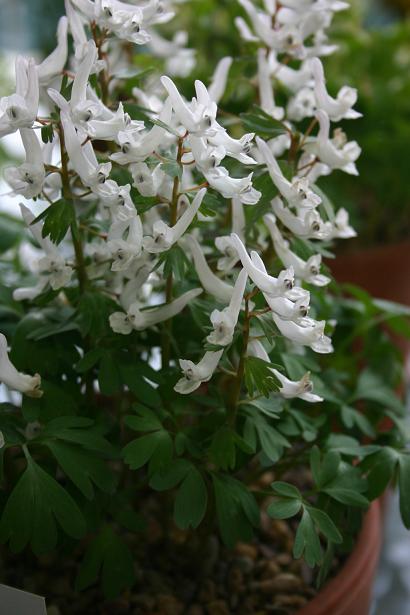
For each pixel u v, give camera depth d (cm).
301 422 27
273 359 26
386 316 33
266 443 25
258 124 24
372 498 26
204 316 24
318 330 22
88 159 22
